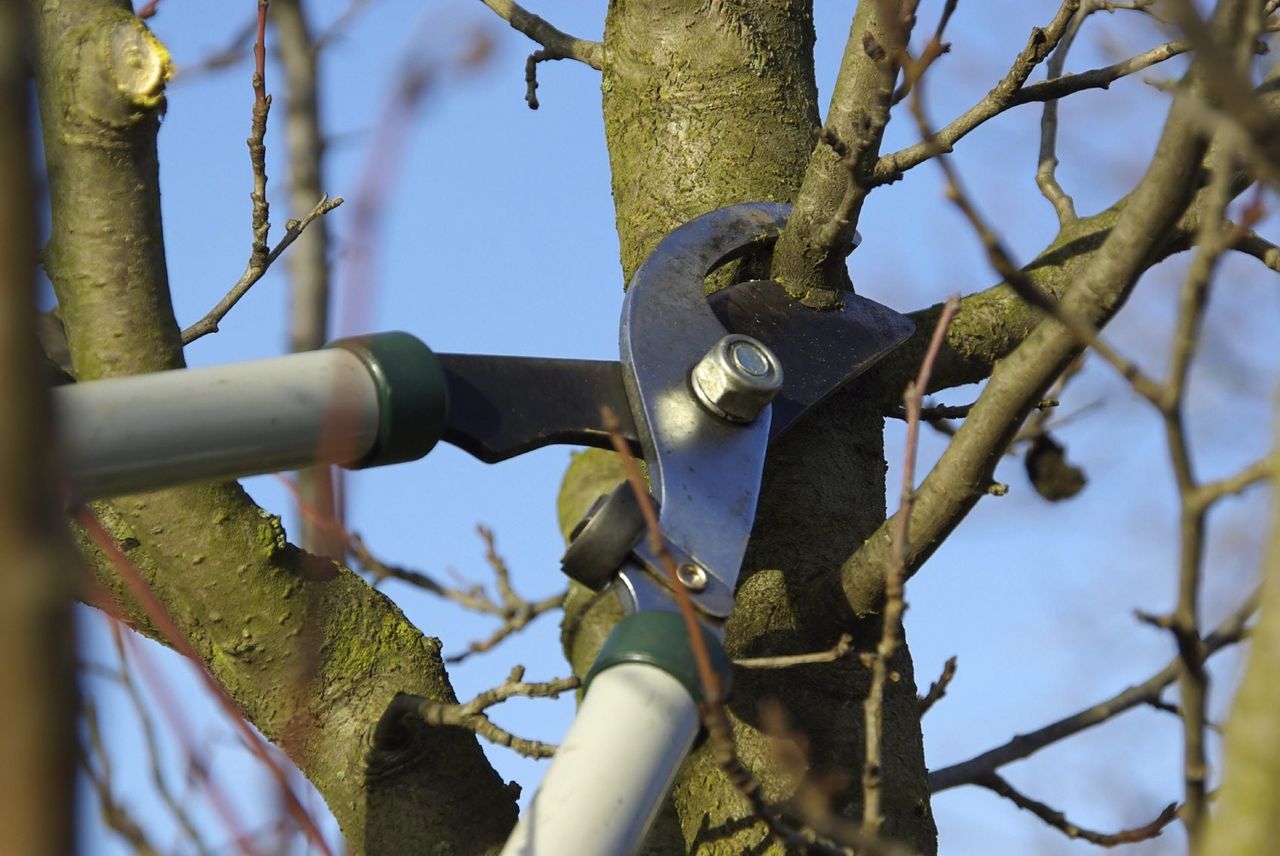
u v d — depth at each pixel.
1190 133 2.55
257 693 3.25
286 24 3.42
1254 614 2.80
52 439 1.09
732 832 3.17
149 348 3.16
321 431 2.43
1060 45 4.45
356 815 3.20
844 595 3.22
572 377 3.01
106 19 3.13
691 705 2.45
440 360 2.87
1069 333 2.82
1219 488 2.00
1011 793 4.10
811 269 3.46
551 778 2.37
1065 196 4.05
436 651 3.38
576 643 4.10
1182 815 2.16
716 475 2.95
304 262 2.72
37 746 1.07
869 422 3.63
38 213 1.09
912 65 2.81
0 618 1.07
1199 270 1.99
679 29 4.05
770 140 3.94
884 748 3.31
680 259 3.35
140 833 2.49
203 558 3.21
